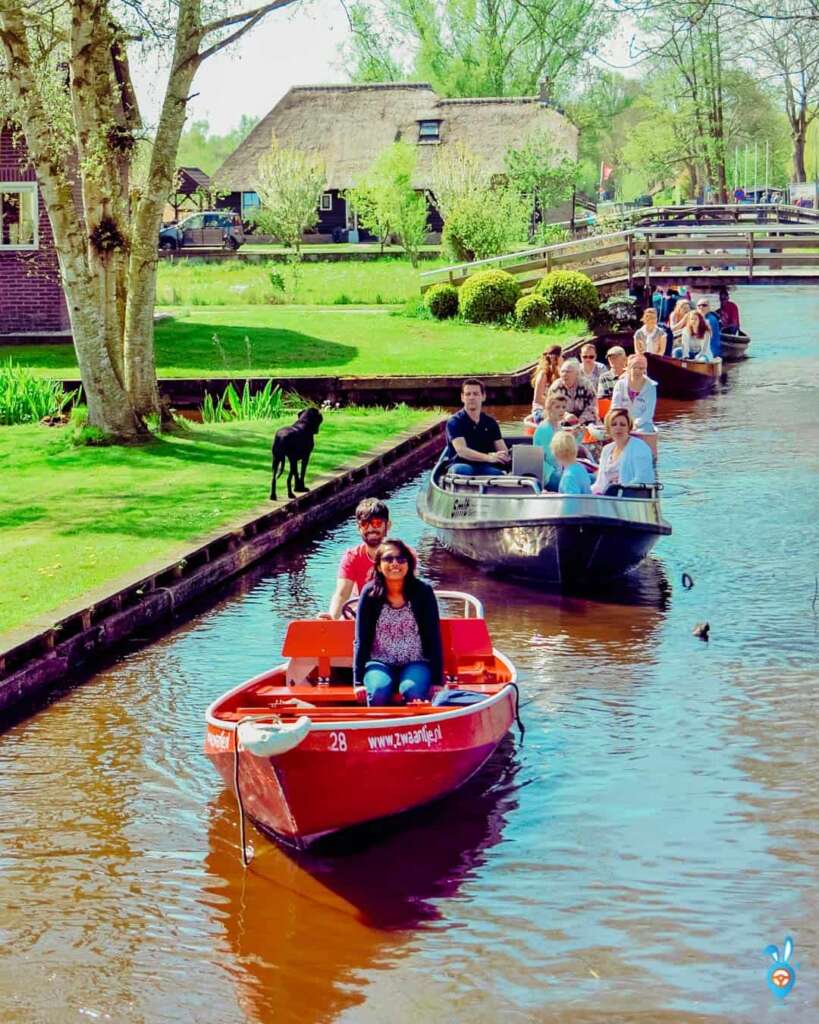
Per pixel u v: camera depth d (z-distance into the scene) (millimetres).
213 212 69062
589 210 84312
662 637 11836
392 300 44156
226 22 18531
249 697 8453
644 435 15648
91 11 17953
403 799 7895
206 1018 6164
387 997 6301
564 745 9336
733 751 9156
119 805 8477
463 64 82938
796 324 45781
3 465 18062
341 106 80812
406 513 17359
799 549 14742
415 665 8453
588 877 7434
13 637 10625
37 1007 6266
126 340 20172
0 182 29516
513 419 25281
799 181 85438
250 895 7305
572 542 13156
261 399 23453
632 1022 6055
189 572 13352
